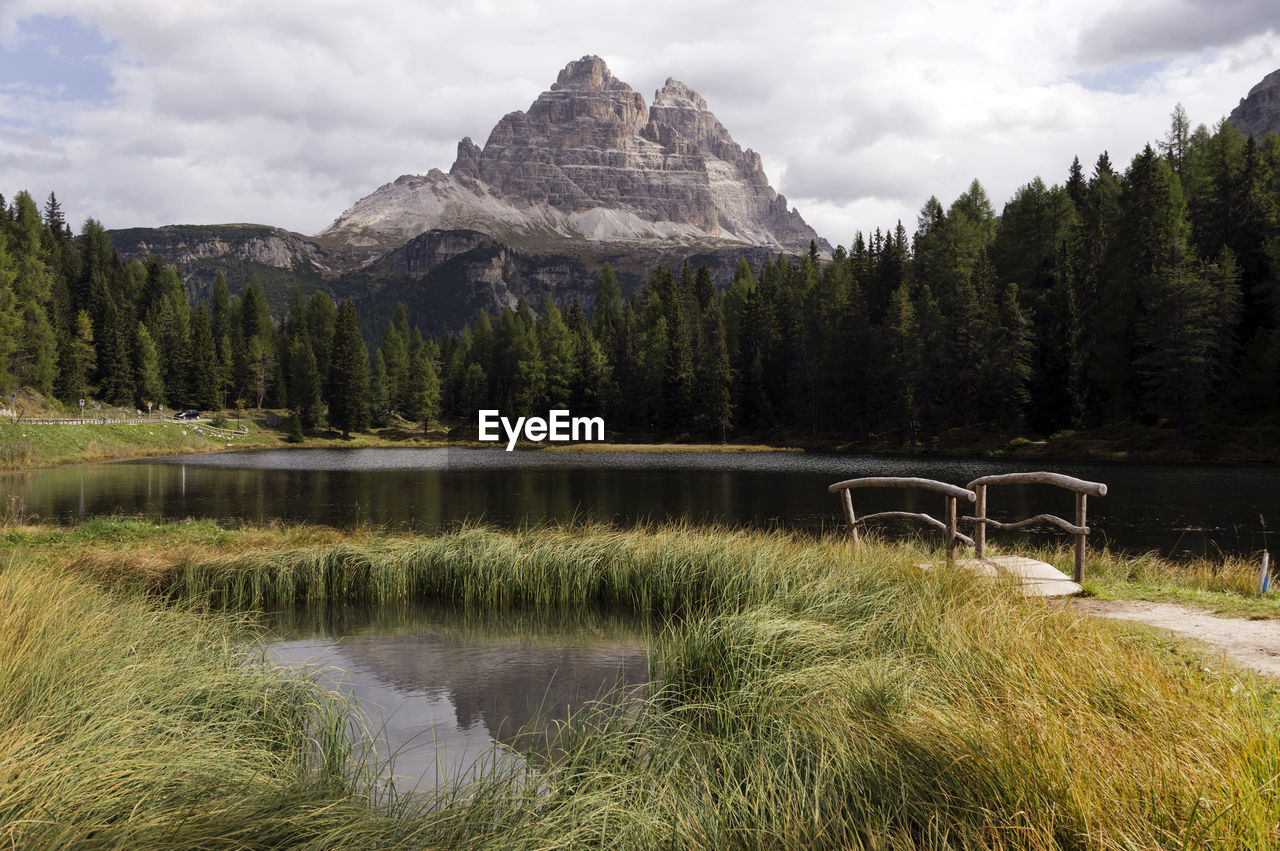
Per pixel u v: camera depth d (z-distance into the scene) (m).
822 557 9.91
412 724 6.34
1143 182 62.25
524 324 121.81
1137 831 2.59
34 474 47.72
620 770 4.89
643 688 7.23
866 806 3.54
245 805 3.54
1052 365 62.34
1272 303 56.44
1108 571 11.12
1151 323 54.84
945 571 8.06
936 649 5.66
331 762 5.04
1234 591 9.31
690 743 5.36
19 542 15.70
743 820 3.71
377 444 99.38
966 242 81.50
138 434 74.75
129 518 26.22
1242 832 2.41
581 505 30.88
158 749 4.05
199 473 49.88
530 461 64.44
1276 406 52.06
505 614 11.03
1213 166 66.50
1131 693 3.80
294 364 110.69
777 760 4.62
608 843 3.81
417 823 3.88
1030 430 64.19
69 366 90.81
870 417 77.88
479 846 3.69
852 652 6.21
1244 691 3.77
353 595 12.30
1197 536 21.17
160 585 11.95
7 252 85.19
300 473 50.56
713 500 32.69
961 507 28.73
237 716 5.52
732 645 6.83
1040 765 3.09
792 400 90.19
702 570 11.13
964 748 3.50
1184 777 2.74
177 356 108.50
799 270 106.06
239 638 8.98
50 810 3.10
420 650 8.95
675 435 93.94
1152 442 54.25
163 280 131.25
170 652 6.61
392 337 132.00
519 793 4.49
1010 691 4.16
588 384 99.75
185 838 3.08
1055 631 5.36
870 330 78.69
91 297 106.12
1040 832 2.73
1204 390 53.12
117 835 2.97
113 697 4.76
